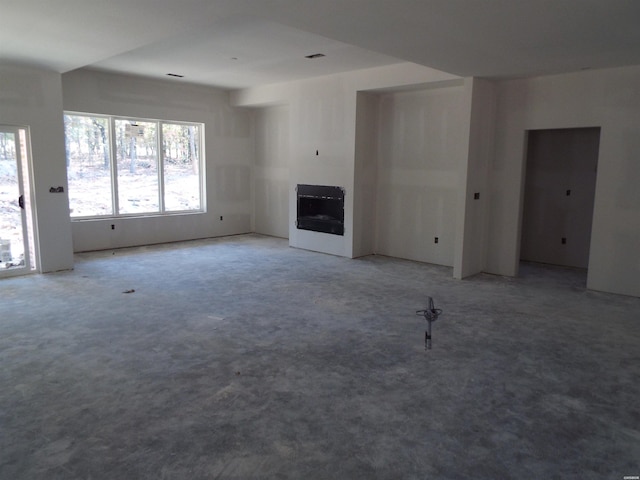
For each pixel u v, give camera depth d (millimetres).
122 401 2871
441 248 6926
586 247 6809
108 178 7754
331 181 7465
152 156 8258
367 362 3475
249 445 2434
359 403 2879
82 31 4012
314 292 5344
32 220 5969
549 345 3828
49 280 5730
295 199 8086
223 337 3939
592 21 3539
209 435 2518
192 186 8914
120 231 7902
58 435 2506
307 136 7750
